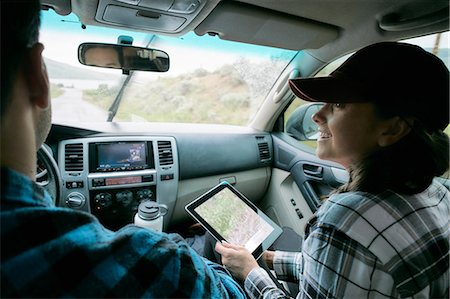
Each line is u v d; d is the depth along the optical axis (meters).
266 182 2.23
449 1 1.03
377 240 0.60
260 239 1.11
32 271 0.29
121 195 1.63
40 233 0.30
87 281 0.31
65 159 1.52
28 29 0.33
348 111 0.70
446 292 0.68
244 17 1.22
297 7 1.19
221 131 2.05
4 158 0.32
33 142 0.36
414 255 0.60
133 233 0.38
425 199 0.69
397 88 0.62
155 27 1.27
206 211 1.19
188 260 0.42
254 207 1.25
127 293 0.33
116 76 1.65
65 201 1.52
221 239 1.09
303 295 0.75
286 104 2.12
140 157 1.68
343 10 1.21
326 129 0.79
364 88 0.65
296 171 2.04
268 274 0.99
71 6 1.11
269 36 1.43
